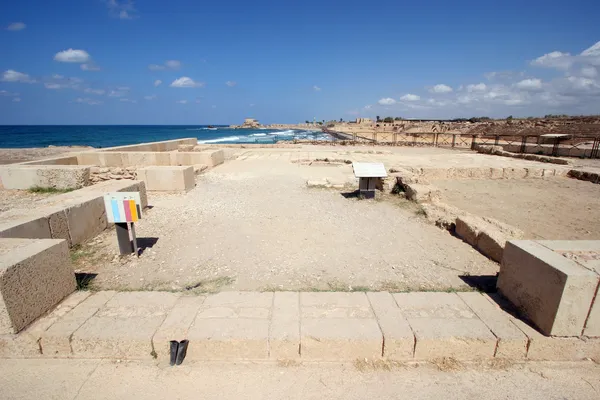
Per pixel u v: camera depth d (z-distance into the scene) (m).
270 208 7.58
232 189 9.65
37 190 9.05
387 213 7.36
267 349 2.88
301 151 22.00
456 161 16.22
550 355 2.94
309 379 2.70
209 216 6.88
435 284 4.10
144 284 4.08
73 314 3.19
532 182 12.08
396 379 2.71
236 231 5.99
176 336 2.91
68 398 2.50
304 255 4.98
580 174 12.61
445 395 2.56
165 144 17.41
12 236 4.07
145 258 4.85
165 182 8.95
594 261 2.95
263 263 4.68
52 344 2.89
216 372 2.76
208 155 13.64
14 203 7.74
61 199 5.89
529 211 8.00
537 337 2.91
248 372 2.76
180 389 2.59
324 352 2.89
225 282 4.12
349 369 2.81
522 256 3.21
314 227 6.29
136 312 3.23
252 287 4.00
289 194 9.06
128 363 2.85
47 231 4.72
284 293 3.57
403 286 4.04
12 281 2.82
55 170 9.03
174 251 5.10
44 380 2.67
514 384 2.68
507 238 4.89
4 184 9.08
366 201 8.38
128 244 4.90
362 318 3.15
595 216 7.56
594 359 2.94
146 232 5.92
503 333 2.95
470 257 5.00
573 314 2.81
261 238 5.66
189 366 2.82
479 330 2.99
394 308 3.31
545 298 2.91
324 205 7.95
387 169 11.84
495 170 13.09
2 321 2.84
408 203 8.24
